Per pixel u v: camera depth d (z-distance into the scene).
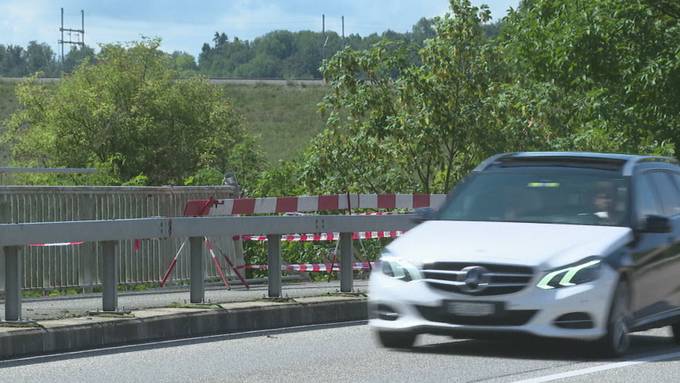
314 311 34.72
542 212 28.62
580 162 29.92
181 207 49.72
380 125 66.38
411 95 65.25
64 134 139.38
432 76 65.44
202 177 69.75
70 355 27.56
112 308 31.30
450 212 29.50
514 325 25.72
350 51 67.06
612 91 65.81
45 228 29.48
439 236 27.50
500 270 25.89
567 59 65.44
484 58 66.19
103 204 46.97
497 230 27.58
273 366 25.64
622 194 28.58
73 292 46.12
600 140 65.31
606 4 65.19
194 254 33.72
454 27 65.94
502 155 31.02
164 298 41.31
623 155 30.42
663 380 23.50
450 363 25.77
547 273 25.77
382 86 66.94
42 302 40.06
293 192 68.06
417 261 26.67
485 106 65.50
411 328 26.48
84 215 46.31
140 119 140.62
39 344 28.00
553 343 29.36
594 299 25.92
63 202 45.69
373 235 53.97
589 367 25.20
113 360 26.84
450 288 26.16
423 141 64.62
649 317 28.27
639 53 64.69
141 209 48.25
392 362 26.00
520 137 66.50
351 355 27.31
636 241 27.80
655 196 29.72
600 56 65.81
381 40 66.62
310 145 68.44
